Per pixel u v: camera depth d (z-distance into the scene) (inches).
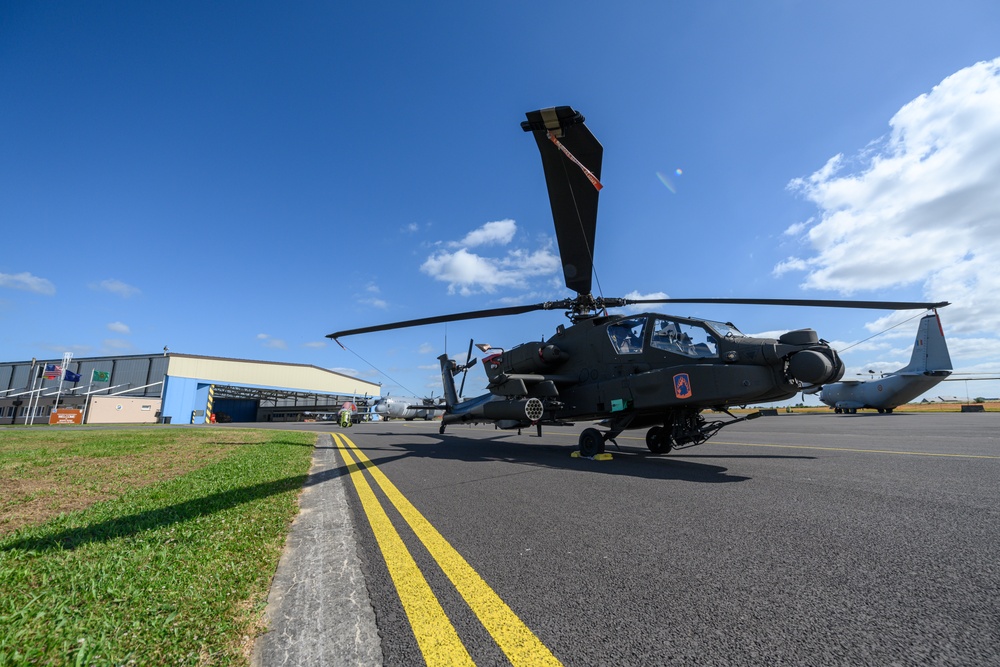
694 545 103.1
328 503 161.5
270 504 154.0
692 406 261.7
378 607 77.5
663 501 148.9
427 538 116.2
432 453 332.2
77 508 153.6
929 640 60.7
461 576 90.2
